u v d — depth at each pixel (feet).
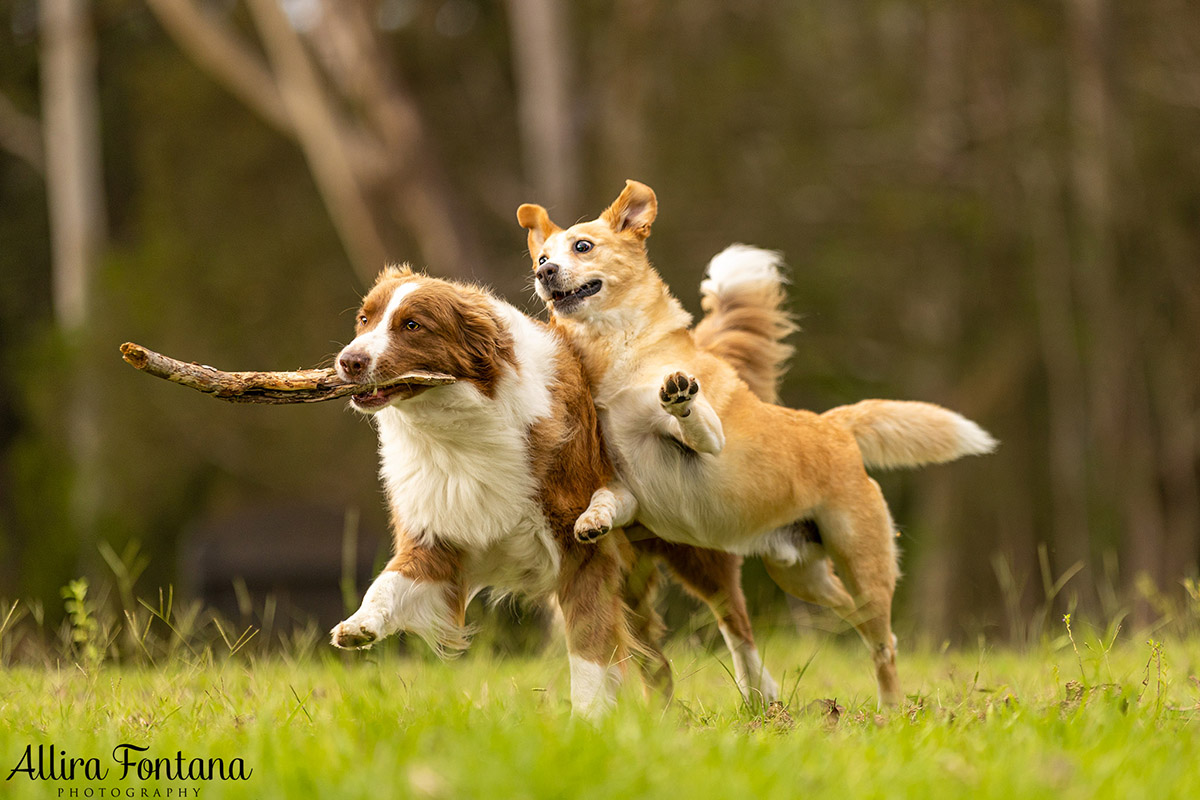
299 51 58.23
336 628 15.94
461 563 17.39
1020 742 12.85
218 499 70.95
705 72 66.49
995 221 67.36
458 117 70.85
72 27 74.59
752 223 65.98
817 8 69.00
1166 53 64.85
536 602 19.25
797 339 66.90
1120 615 21.52
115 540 68.33
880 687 20.01
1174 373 70.23
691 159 65.77
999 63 68.18
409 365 16.29
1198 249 66.08
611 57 63.98
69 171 78.07
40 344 77.30
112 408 70.38
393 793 10.49
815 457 19.63
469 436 16.69
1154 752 12.53
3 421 90.02
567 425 17.40
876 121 69.21
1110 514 66.03
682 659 23.12
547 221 20.77
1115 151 63.31
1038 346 69.67
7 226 93.86
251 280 71.31
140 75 77.36
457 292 17.06
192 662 19.97
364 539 42.93
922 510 68.69
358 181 59.26
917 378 68.28
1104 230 64.13
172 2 59.62
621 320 18.84
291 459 69.51
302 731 13.88
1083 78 63.72
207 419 69.36
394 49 66.80
